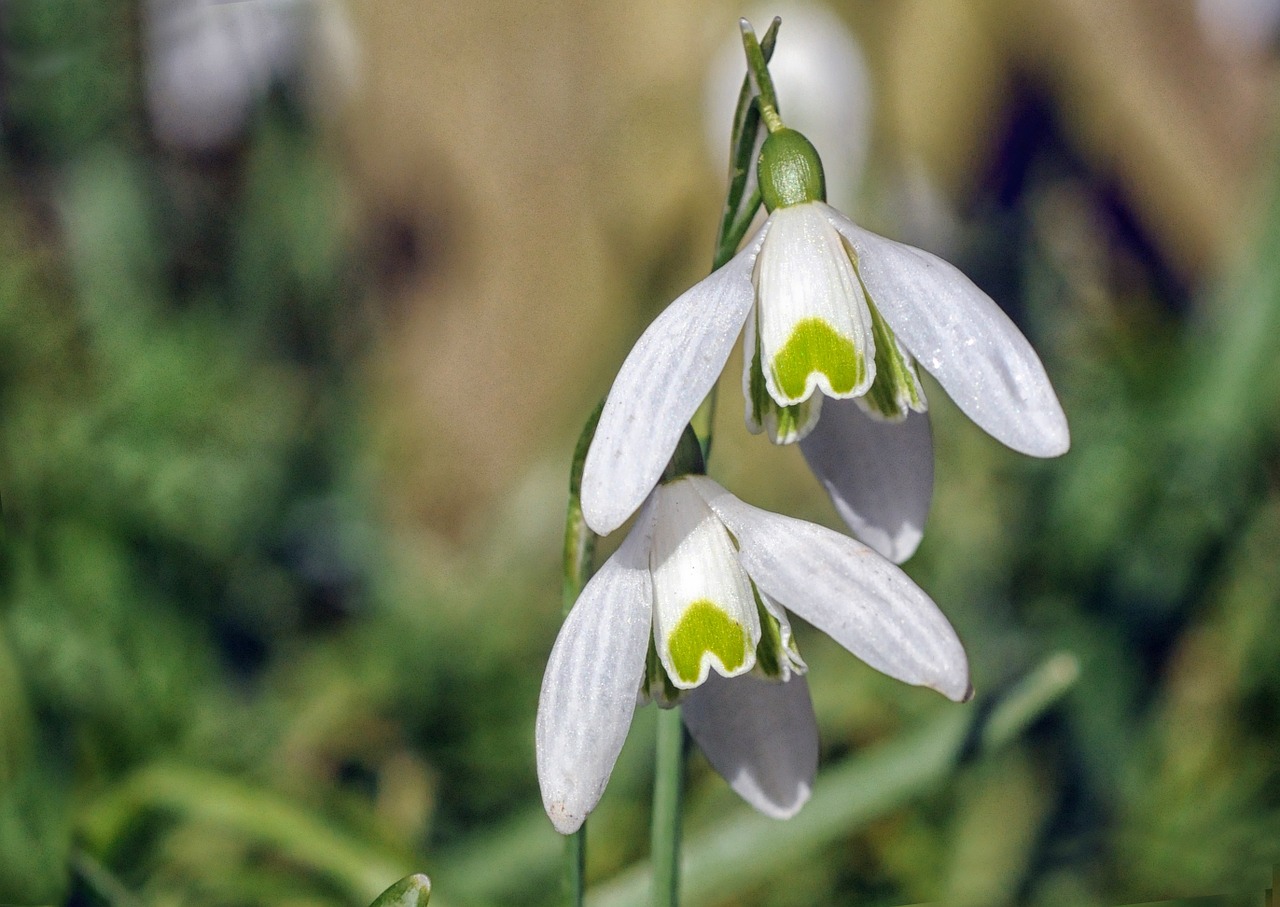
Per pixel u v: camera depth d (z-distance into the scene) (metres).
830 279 0.27
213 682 0.46
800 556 0.27
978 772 0.40
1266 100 0.54
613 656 0.27
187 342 0.52
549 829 0.38
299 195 0.60
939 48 0.54
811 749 0.29
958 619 0.45
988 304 0.27
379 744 0.45
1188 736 0.42
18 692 0.38
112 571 0.45
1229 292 0.47
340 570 0.53
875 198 0.54
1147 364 0.49
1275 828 0.39
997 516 0.47
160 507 0.47
